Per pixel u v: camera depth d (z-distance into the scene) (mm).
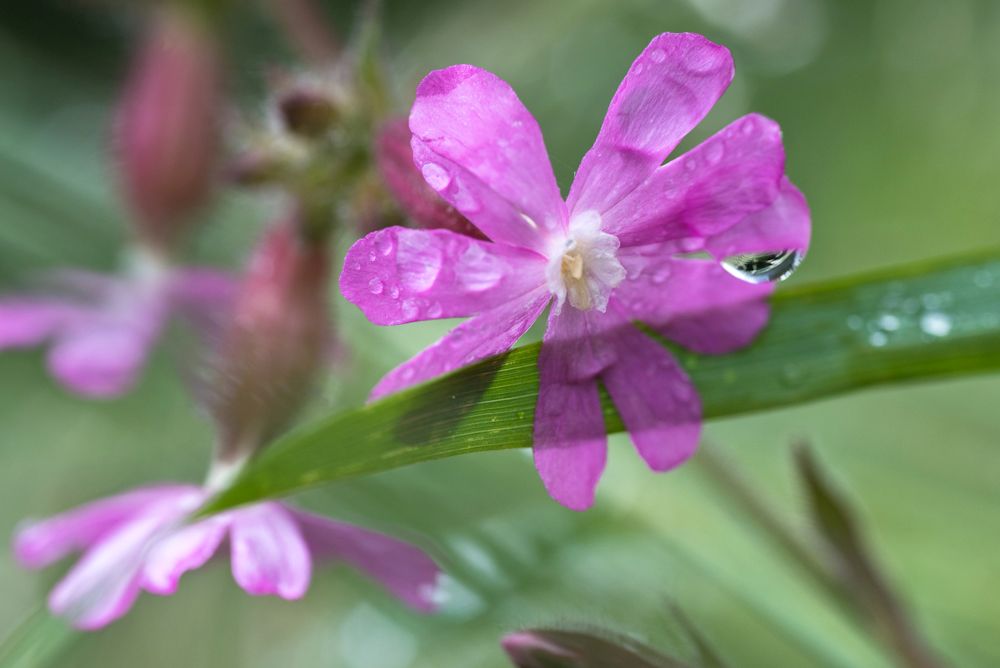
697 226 142
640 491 198
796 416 247
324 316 179
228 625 227
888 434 243
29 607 242
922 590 199
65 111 308
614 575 197
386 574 163
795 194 141
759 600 184
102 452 266
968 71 315
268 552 155
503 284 142
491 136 140
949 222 297
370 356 217
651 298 145
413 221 158
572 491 143
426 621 198
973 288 142
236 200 243
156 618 227
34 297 217
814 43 327
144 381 257
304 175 181
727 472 178
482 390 144
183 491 167
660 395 144
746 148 140
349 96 182
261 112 189
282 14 225
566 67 314
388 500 211
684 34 138
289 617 226
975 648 192
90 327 212
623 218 142
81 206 263
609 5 306
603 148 141
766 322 144
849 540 162
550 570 194
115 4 244
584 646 146
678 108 140
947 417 245
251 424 173
